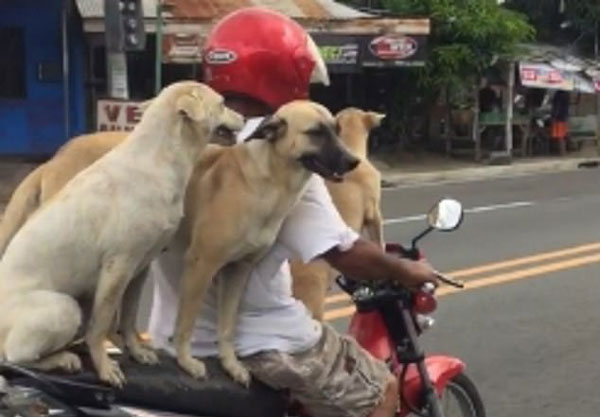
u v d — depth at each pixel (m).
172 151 3.08
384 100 20.86
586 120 24.00
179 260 3.38
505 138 21.06
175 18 16.39
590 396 5.68
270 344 3.42
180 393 3.23
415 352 3.89
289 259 3.53
